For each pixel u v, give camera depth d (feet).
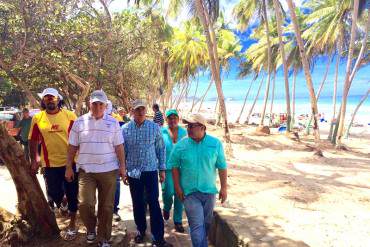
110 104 20.45
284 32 90.12
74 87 55.67
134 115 14.64
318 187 26.58
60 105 15.48
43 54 31.89
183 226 17.29
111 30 43.88
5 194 22.20
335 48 90.43
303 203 21.94
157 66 108.78
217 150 12.87
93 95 13.21
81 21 36.68
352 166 38.60
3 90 42.27
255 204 20.61
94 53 42.42
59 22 33.19
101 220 13.82
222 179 13.20
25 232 14.24
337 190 26.21
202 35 100.32
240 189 24.04
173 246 14.82
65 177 14.14
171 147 16.63
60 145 14.93
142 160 14.55
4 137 13.84
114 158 13.71
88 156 13.32
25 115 29.94
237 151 47.60
